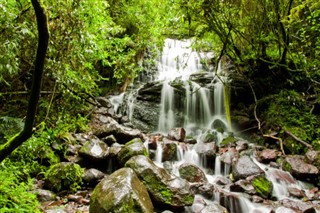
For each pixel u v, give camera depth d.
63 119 5.45
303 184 5.54
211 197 4.77
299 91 8.27
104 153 5.56
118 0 9.77
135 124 8.47
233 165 5.82
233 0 7.09
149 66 10.55
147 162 4.60
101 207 3.55
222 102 8.93
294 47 7.65
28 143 4.56
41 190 4.45
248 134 8.12
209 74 9.62
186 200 4.21
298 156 6.17
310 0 6.38
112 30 7.39
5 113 5.00
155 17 8.60
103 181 4.03
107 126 6.75
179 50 11.51
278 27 7.41
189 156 6.39
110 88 9.44
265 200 4.93
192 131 8.39
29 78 4.81
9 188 3.69
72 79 4.57
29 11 3.59
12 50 3.29
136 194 3.75
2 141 4.21
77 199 4.46
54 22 3.52
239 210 4.62
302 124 7.23
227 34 7.38
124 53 8.48
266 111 8.19
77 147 5.95
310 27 6.76
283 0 7.12
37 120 4.88
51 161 5.25
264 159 6.35
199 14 6.83
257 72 8.66
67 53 3.82
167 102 9.09
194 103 9.12
